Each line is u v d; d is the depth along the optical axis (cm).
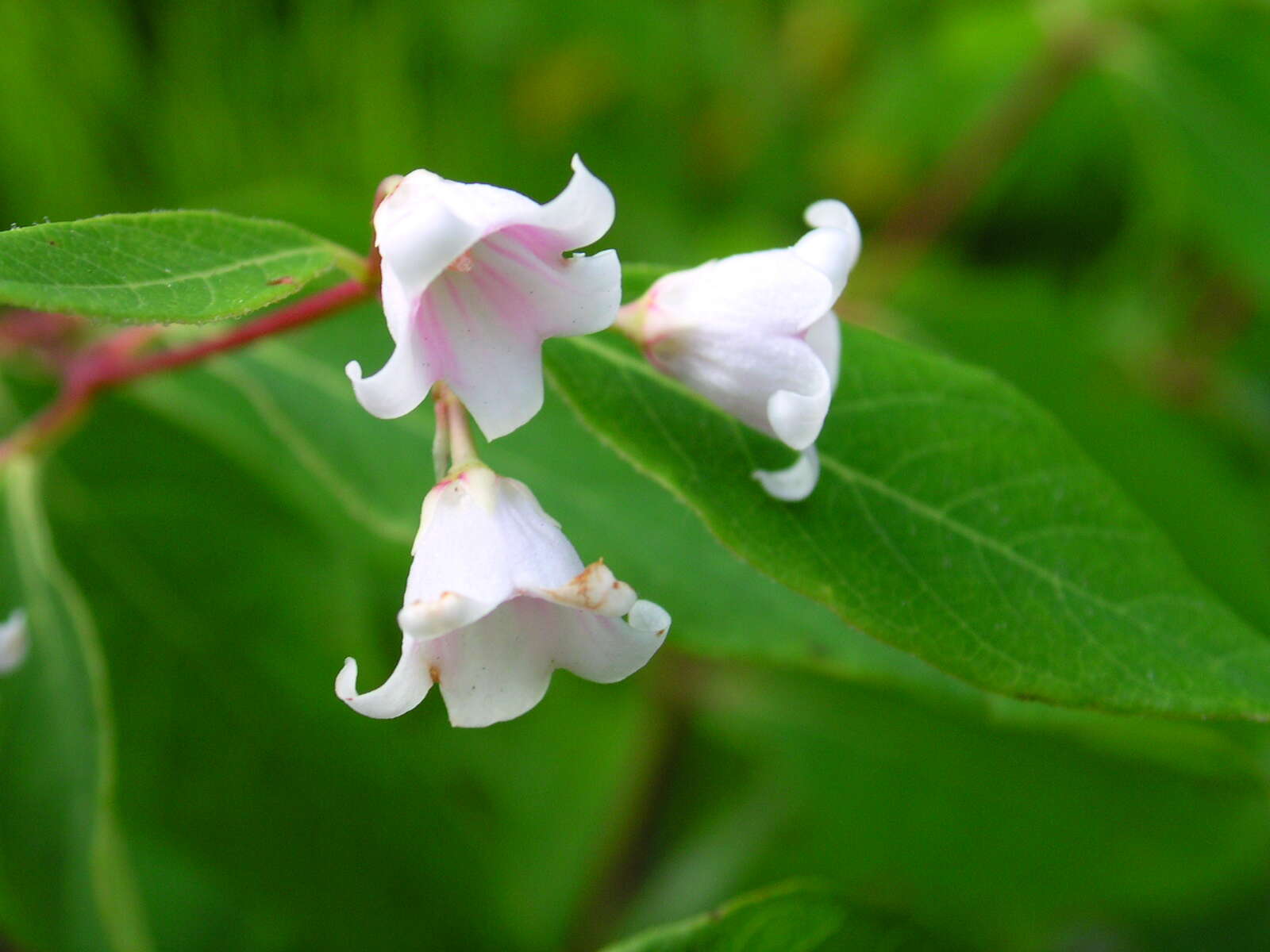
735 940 6
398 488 8
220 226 6
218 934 9
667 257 13
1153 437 11
